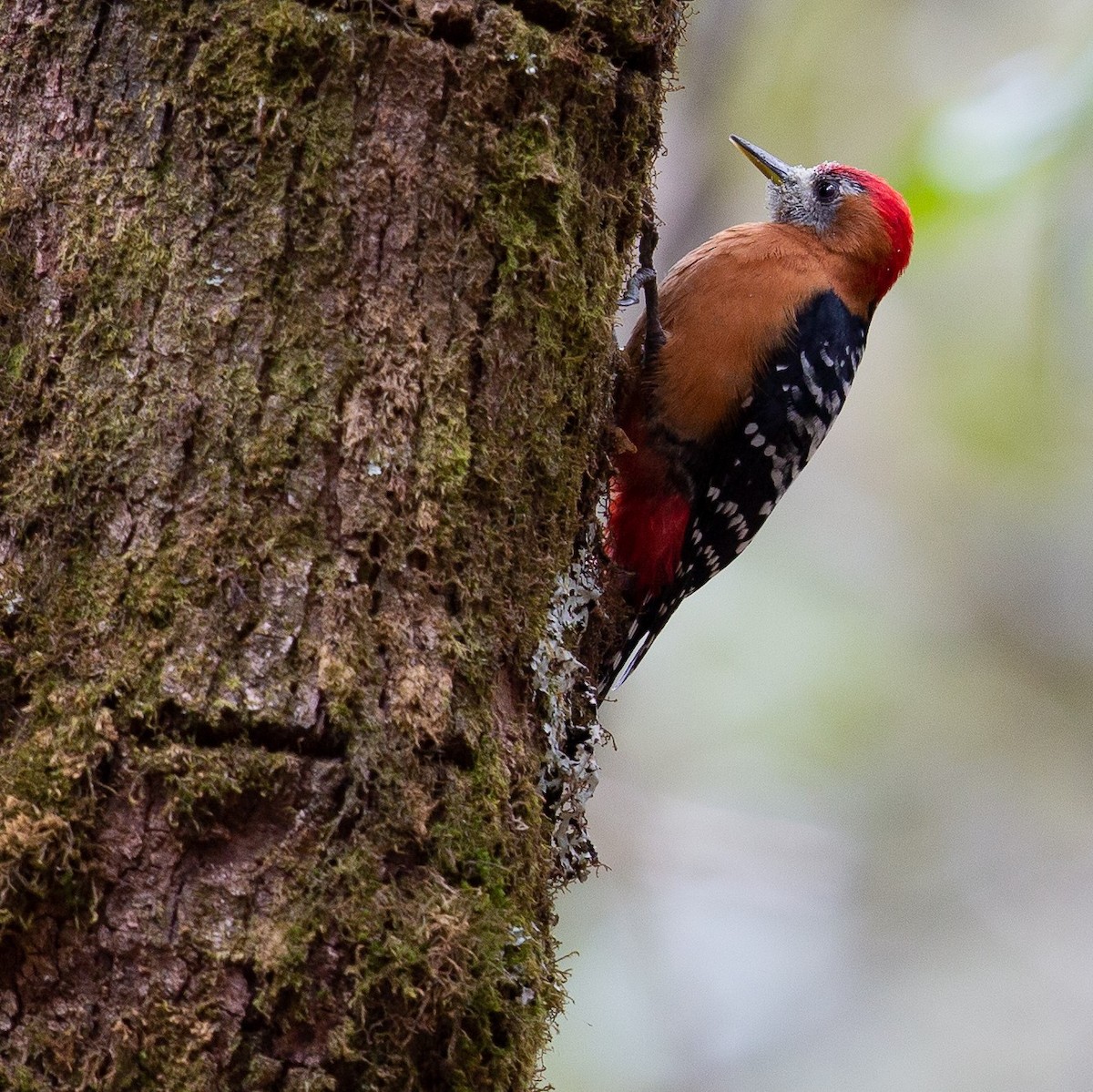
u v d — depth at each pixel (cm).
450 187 573
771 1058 1408
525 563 600
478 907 535
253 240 546
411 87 564
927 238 1060
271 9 546
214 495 535
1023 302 1508
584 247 631
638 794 1481
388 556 549
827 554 1675
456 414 570
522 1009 538
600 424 680
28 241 551
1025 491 1659
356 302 555
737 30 1327
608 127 639
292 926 508
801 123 1400
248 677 523
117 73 551
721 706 1567
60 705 518
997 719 1617
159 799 511
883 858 1526
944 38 1391
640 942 1412
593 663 752
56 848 502
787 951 1465
